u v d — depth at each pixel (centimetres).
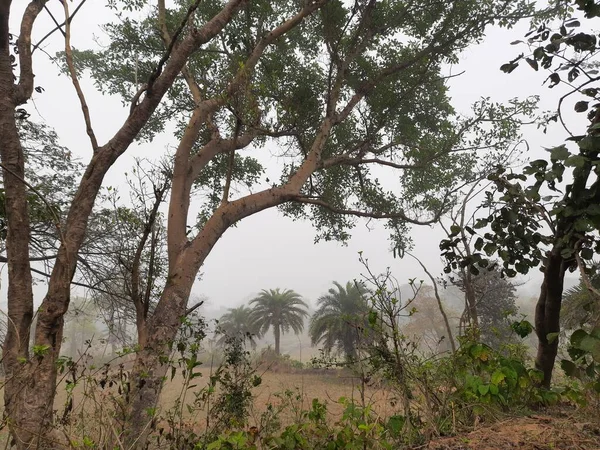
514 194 360
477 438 282
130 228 545
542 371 371
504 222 394
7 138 463
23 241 445
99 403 300
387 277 372
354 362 383
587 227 291
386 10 1032
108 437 285
